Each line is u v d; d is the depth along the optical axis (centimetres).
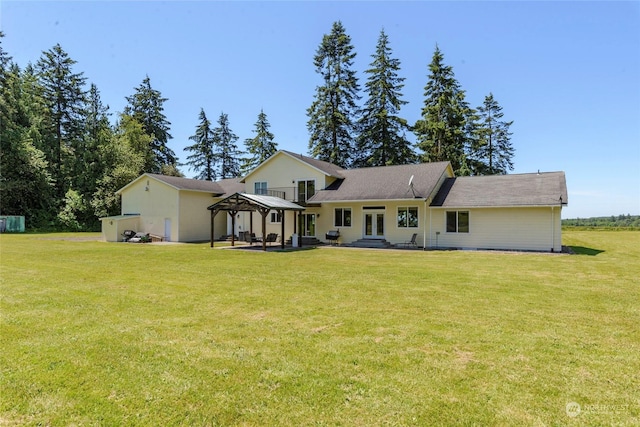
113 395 335
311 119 3706
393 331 521
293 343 471
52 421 292
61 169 3938
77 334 500
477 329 529
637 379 371
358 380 367
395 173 2336
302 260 1394
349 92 3650
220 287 840
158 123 4869
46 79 4028
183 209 2536
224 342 474
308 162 2428
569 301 705
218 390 345
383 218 2152
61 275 991
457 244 1945
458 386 355
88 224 3766
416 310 637
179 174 4675
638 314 612
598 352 443
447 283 895
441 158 3403
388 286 855
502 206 1783
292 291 796
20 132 3472
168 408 313
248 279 952
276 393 340
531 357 427
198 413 305
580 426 288
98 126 4234
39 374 375
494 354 436
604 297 739
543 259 1420
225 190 2903
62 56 4109
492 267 1188
